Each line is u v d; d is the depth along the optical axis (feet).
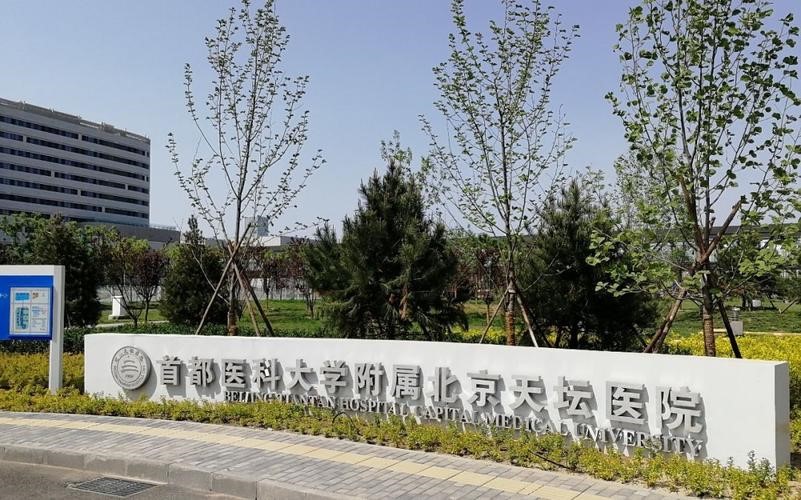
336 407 27.27
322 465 20.83
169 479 20.84
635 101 25.68
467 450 22.25
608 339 36.14
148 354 30.58
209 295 58.03
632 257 26.84
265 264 106.32
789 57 23.21
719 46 24.08
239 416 27.07
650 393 21.34
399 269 39.45
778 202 23.34
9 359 38.91
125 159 309.01
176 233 237.25
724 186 24.68
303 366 28.02
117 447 23.09
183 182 39.86
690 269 25.58
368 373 26.66
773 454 19.15
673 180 25.72
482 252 42.37
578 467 20.27
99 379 31.24
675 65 25.13
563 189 36.55
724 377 20.10
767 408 19.30
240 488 19.54
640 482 19.04
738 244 25.39
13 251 75.66
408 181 40.65
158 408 28.12
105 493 19.77
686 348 38.73
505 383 23.97
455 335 46.88
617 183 47.67
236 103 38.70
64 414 28.68
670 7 24.85
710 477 18.29
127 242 118.83
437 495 18.03
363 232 39.11
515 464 20.95
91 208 293.23
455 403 24.90
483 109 33.17
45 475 21.58
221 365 29.43
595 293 35.04
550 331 37.73
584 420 22.49
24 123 266.57
